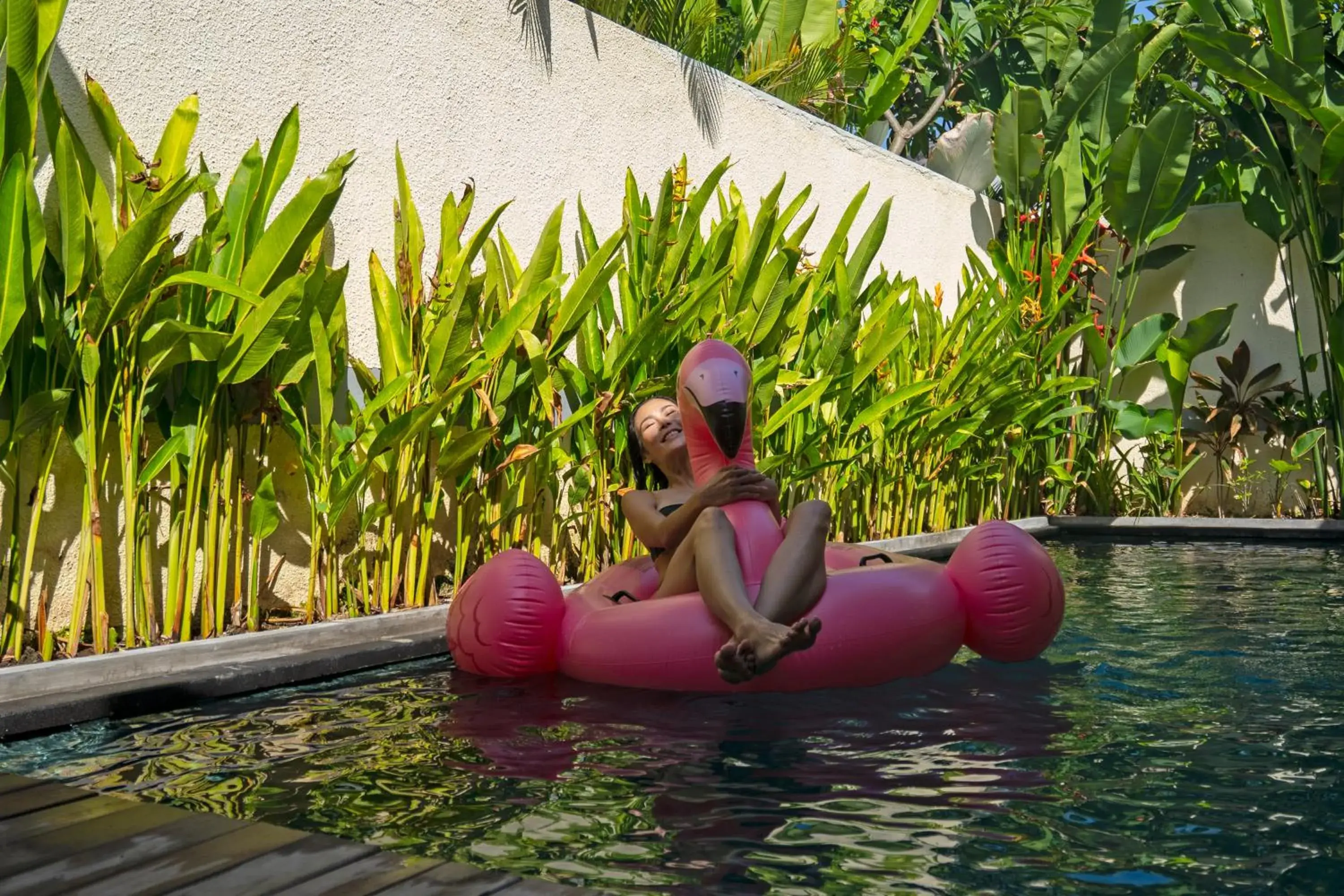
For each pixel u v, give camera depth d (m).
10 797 1.82
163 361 3.17
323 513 3.68
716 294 4.92
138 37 3.55
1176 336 8.85
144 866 1.49
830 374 5.41
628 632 2.86
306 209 3.32
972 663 3.08
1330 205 7.21
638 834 1.72
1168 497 8.31
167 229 3.04
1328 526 7.26
